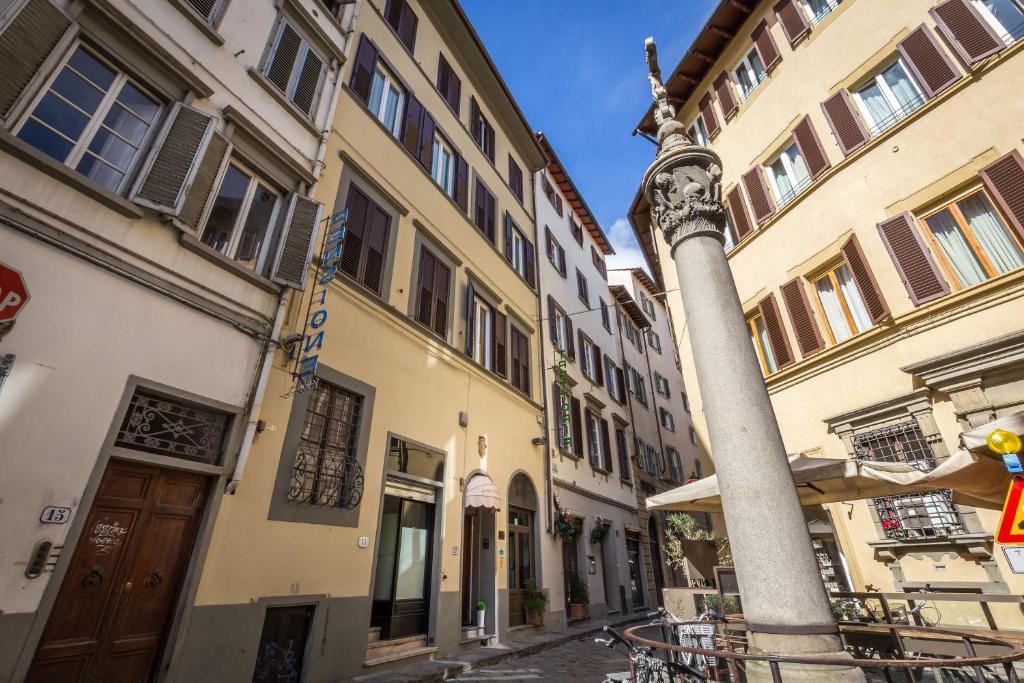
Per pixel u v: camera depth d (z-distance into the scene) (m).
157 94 6.11
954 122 8.41
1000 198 7.41
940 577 7.25
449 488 9.93
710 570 10.61
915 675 5.67
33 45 4.94
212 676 5.21
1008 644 3.74
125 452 4.93
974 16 8.37
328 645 6.59
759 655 3.15
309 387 6.66
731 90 13.34
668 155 5.58
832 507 8.91
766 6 12.70
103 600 4.65
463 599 10.41
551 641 10.90
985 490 5.38
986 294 7.37
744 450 4.07
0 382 4.13
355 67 10.16
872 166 9.43
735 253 12.28
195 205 5.99
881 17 9.98
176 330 5.57
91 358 4.77
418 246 10.86
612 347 23.72
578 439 17.12
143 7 6.07
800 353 10.11
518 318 15.02
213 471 5.66
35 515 4.19
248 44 7.46
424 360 10.05
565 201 23.58
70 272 4.77
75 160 5.22
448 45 14.78
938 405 7.61
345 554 7.16
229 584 5.60
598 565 16.30
